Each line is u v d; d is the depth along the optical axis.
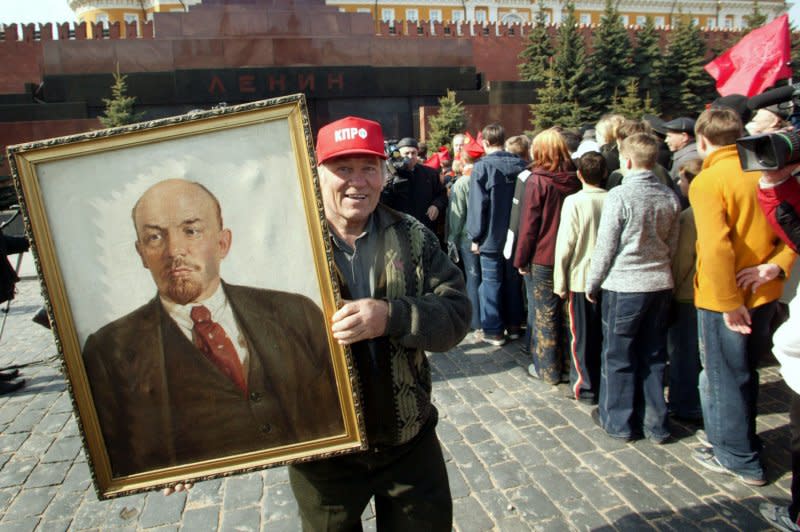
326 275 1.54
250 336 1.56
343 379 1.58
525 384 4.28
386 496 1.85
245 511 2.89
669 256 3.24
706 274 2.69
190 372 1.56
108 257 1.50
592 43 31.77
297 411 1.60
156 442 1.57
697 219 2.71
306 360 1.59
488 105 26.27
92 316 1.51
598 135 4.80
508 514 2.75
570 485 2.95
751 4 56.91
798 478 2.40
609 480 2.98
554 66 27.75
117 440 1.56
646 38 30.66
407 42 25.34
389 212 1.79
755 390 2.88
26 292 8.80
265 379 1.58
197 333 1.55
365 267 1.74
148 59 23.17
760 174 2.56
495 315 5.13
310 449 1.61
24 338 6.41
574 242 3.69
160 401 1.56
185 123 1.46
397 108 25.50
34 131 22.39
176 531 2.77
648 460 3.14
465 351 5.06
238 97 23.59
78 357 1.51
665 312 3.25
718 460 2.98
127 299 1.52
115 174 1.47
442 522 1.81
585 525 2.64
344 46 24.56
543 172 4.00
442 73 25.81
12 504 3.06
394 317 1.58
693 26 30.78
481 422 3.71
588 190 3.69
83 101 22.95
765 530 2.54
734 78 5.50
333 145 1.62
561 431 3.52
